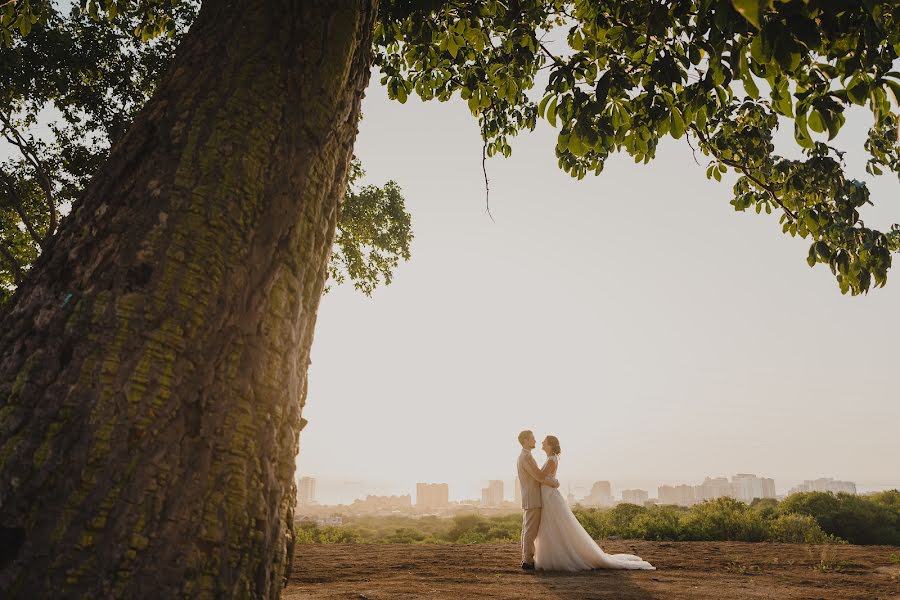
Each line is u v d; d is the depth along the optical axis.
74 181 13.88
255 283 2.01
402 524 65.69
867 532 16.64
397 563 7.89
